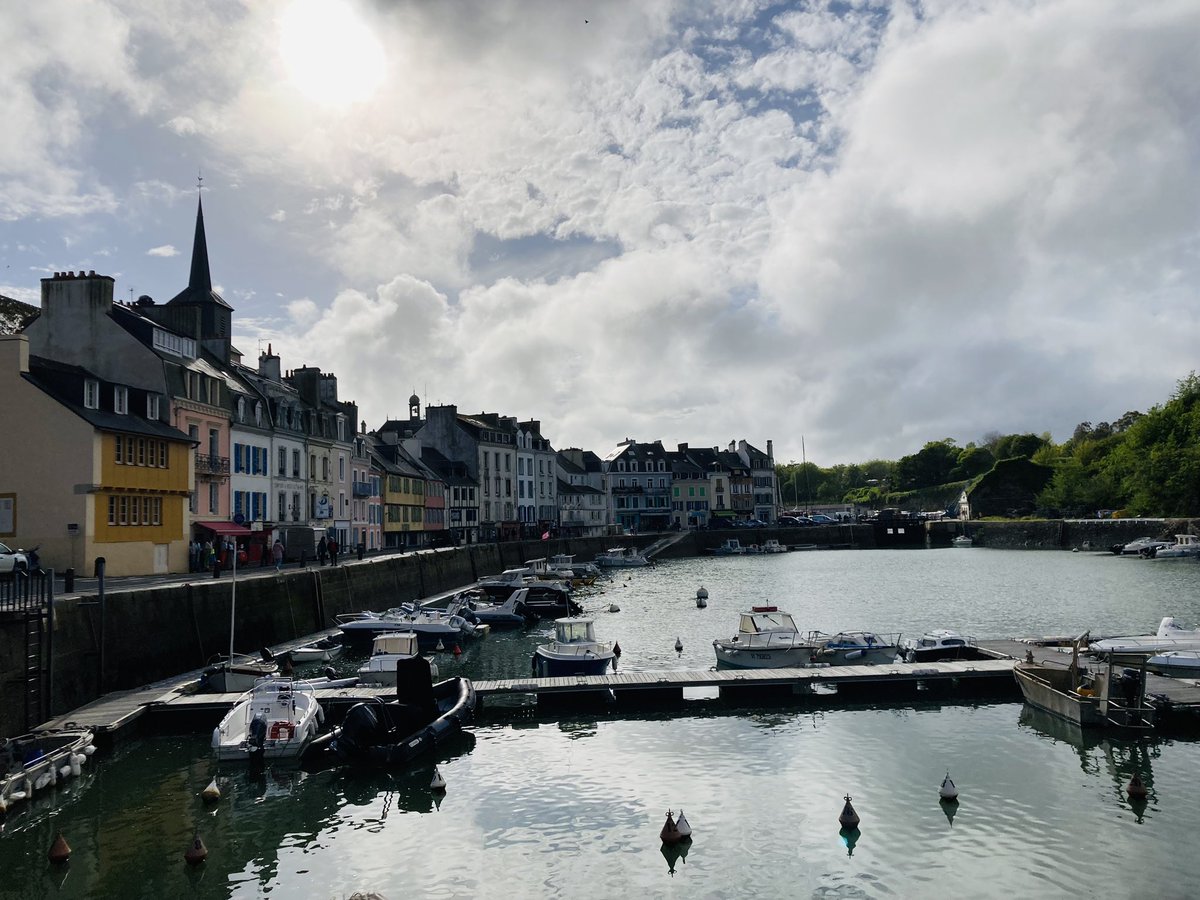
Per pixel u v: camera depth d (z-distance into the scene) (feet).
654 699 96.48
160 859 56.80
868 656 112.57
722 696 98.02
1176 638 105.19
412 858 56.54
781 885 51.57
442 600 189.37
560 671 108.17
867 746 78.23
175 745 80.64
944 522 446.60
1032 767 71.20
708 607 188.75
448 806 65.41
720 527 462.19
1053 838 57.16
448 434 335.67
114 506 125.90
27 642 76.54
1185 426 350.02
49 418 121.29
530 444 383.04
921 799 64.54
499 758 76.84
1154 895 49.44
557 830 60.54
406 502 274.57
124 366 147.43
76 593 96.53
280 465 188.75
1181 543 305.12
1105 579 234.79
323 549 160.86
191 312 174.91
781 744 79.56
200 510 156.25
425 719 82.38
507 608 169.58
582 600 206.08
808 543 447.42
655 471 490.49
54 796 67.26
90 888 53.01
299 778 71.56
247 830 61.26
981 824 59.67
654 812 63.36
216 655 104.78
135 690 92.79
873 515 543.80
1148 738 78.74
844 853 55.62
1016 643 117.39
